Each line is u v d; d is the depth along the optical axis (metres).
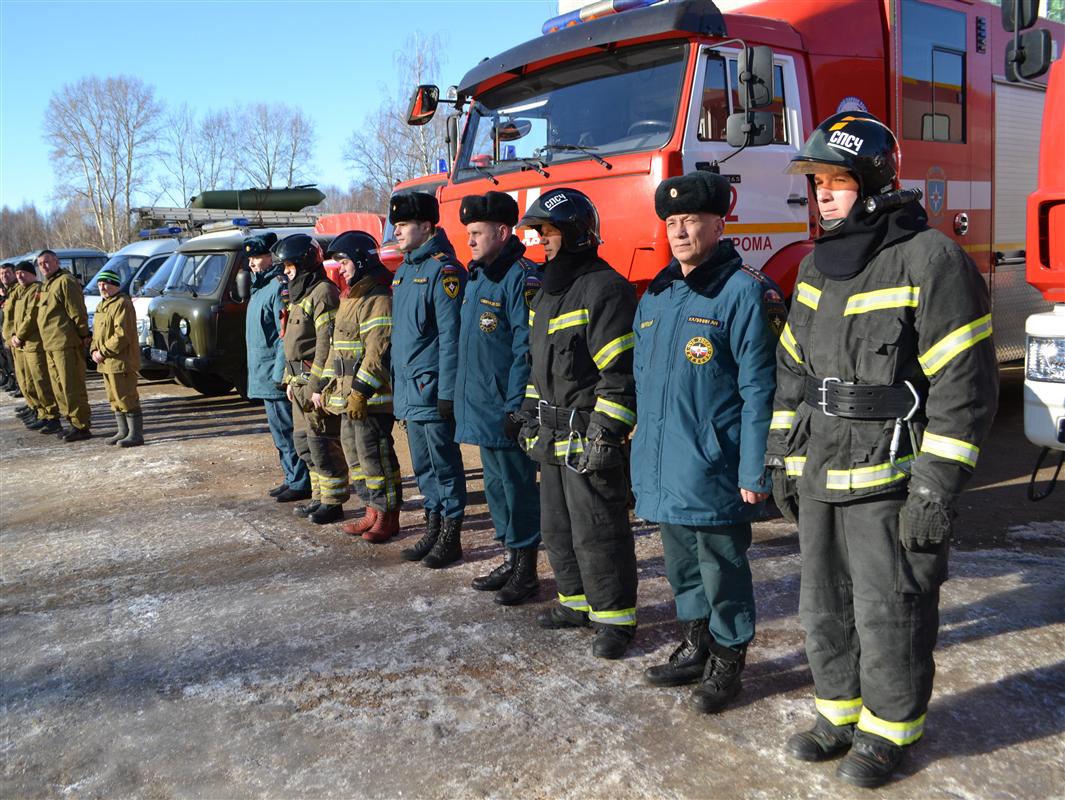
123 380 9.20
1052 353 4.10
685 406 3.27
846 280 2.75
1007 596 4.27
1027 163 7.91
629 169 5.36
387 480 5.58
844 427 2.74
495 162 6.56
